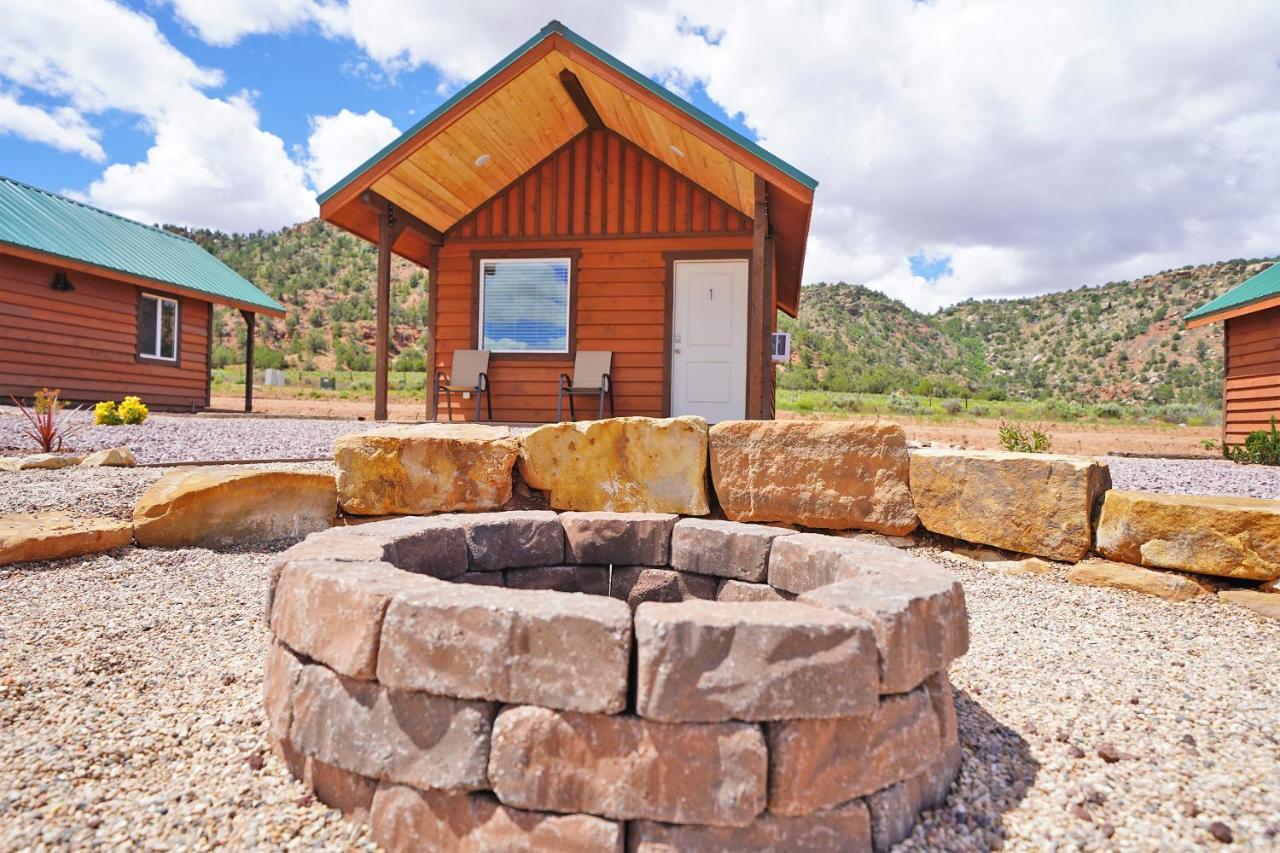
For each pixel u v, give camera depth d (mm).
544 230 10367
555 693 1610
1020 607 3613
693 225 10070
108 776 2025
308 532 4566
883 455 4410
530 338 10406
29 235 12617
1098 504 4066
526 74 8320
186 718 2371
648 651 1578
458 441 4543
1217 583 3660
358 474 4570
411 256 11188
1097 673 2854
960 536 4230
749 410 8641
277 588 2078
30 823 1792
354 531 2576
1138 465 9195
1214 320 13398
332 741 1802
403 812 1693
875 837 1704
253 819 1814
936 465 4305
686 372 10117
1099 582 3855
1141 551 3787
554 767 1599
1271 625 3324
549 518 3162
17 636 2967
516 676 1628
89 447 7609
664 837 1580
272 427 10242
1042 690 2691
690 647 1583
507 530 3033
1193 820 1856
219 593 3635
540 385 10352
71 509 4605
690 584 3129
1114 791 2000
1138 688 2705
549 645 1626
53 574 3707
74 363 13352
